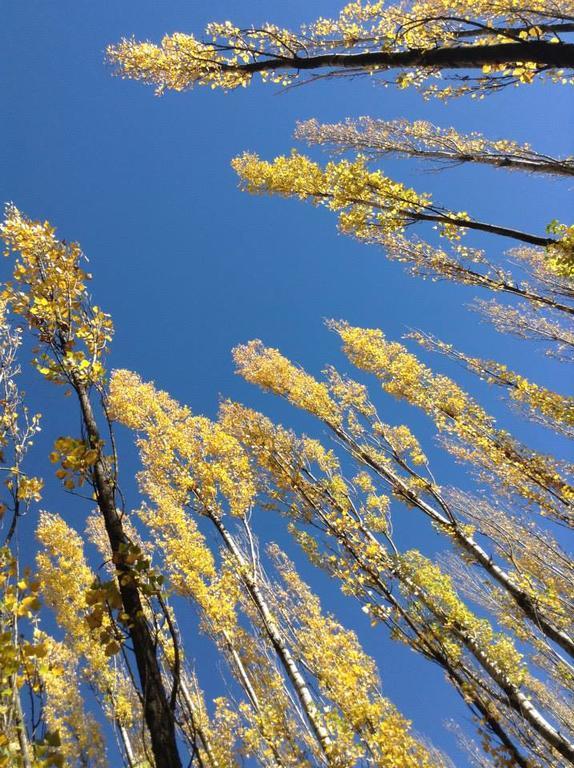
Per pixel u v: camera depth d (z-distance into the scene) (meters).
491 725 5.55
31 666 2.40
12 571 2.67
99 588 2.54
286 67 6.37
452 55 5.31
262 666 8.44
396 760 5.79
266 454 9.92
